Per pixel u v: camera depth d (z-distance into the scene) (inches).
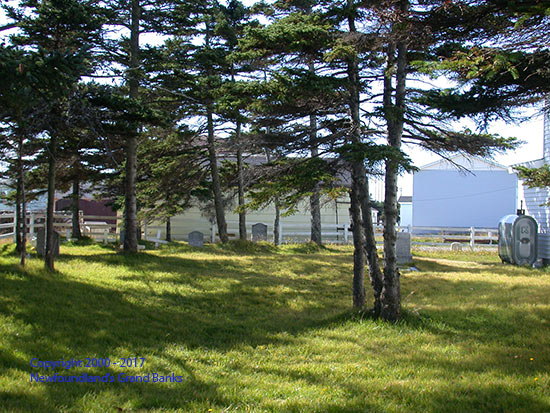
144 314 343.9
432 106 325.1
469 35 288.7
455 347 283.4
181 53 632.4
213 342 295.4
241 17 821.2
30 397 182.2
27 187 729.6
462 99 296.4
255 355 266.5
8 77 249.9
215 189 840.3
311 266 651.5
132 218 623.8
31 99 279.0
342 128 407.5
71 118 360.8
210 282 499.2
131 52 579.8
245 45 370.9
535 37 241.8
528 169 602.2
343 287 534.9
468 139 374.3
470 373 234.2
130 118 408.2
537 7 207.3
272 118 410.6
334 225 1081.4
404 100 359.6
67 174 774.5
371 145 319.9
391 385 213.6
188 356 258.4
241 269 600.1
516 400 194.4
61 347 247.3
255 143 428.1
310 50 373.7
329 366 245.6
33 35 434.9
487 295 464.4
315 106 396.8
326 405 187.8
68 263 518.6
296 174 387.2
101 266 523.5
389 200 346.9
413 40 305.0
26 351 233.0
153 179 831.1
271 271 603.2
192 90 649.6
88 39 493.4
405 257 751.1
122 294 394.3
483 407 187.6
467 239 1155.3
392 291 344.5
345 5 375.9
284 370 238.2
